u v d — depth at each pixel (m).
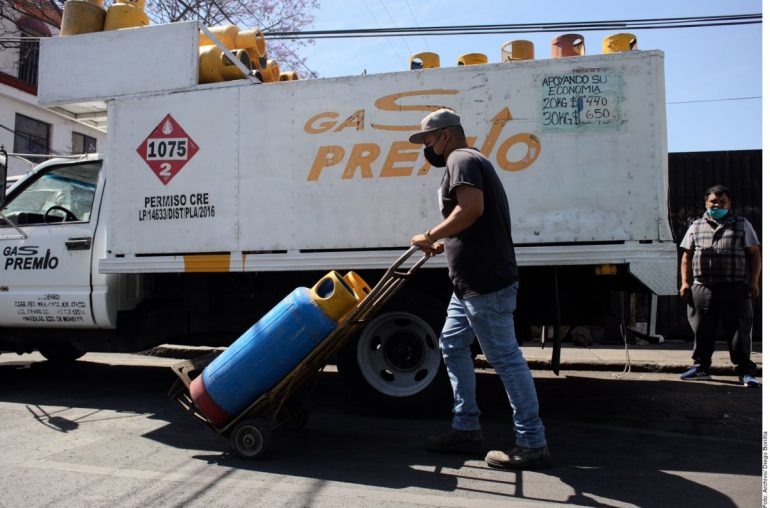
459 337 3.57
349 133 4.45
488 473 3.31
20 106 14.29
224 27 5.29
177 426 4.31
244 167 4.60
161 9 13.83
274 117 4.57
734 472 3.35
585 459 3.57
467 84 4.31
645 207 4.07
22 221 5.50
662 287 4.03
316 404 5.05
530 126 4.21
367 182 4.41
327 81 4.50
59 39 5.10
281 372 3.54
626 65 4.15
